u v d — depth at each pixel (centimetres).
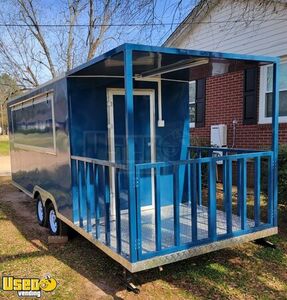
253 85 786
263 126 766
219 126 847
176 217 346
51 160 524
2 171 1312
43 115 554
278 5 682
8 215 674
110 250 353
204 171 750
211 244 371
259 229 411
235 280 362
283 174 507
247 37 796
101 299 332
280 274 374
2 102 1927
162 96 534
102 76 461
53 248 478
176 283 359
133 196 315
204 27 910
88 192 410
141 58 362
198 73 483
